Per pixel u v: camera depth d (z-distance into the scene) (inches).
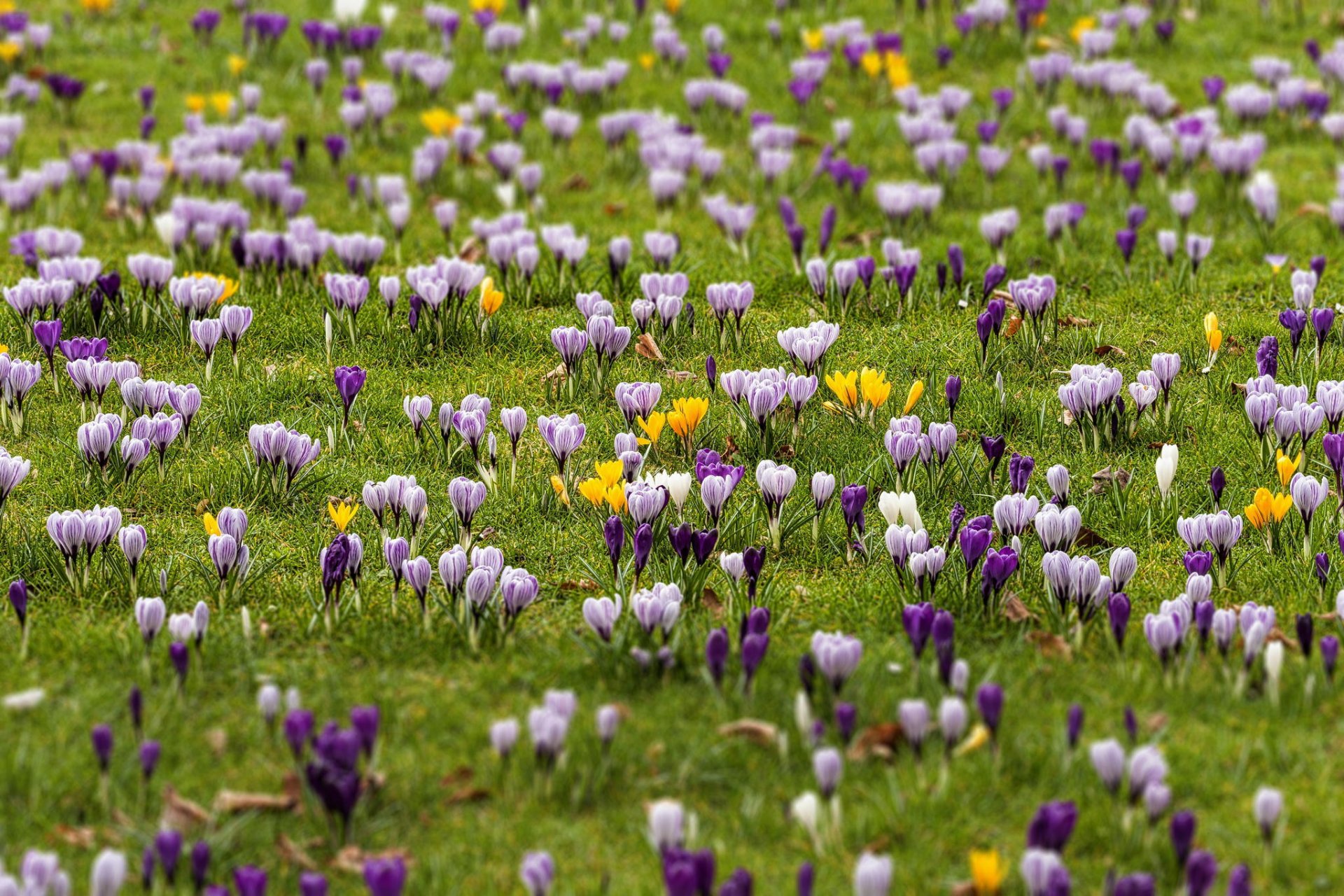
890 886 261.6
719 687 312.5
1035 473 420.2
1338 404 406.9
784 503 402.3
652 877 267.0
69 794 284.7
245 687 318.7
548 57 882.1
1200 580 332.5
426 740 303.4
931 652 331.6
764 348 497.4
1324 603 350.0
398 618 344.8
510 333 507.2
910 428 400.2
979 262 588.1
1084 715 310.5
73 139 756.0
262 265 555.5
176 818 277.6
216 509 401.1
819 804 280.1
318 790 265.0
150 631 318.3
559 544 385.4
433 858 267.0
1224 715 308.7
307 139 762.8
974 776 289.9
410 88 828.6
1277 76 813.2
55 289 487.5
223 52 879.1
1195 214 652.7
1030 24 882.8
